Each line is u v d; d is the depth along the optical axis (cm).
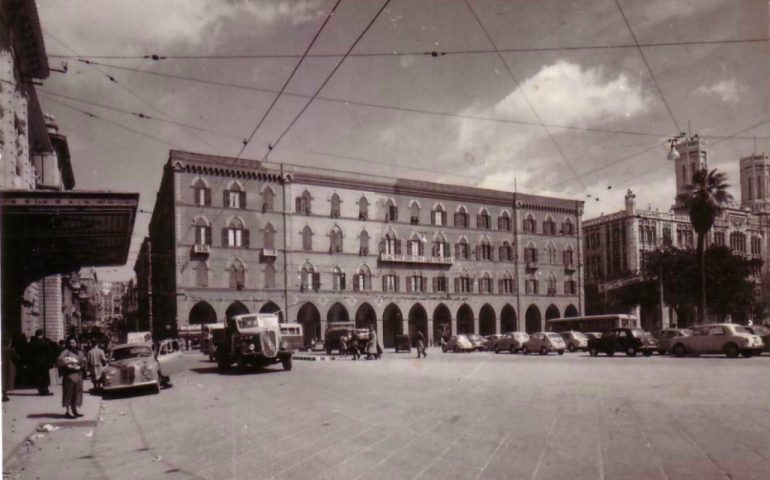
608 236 8112
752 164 5516
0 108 2230
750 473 759
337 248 6412
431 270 6956
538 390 1736
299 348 5028
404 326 6738
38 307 3966
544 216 7831
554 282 7781
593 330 5375
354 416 1324
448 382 2055
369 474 806
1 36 2197
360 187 6612
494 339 5103
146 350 2205
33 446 1141
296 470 845
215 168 5841
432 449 949
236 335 2853
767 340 3434
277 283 6044
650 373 2219
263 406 1566
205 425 1310
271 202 6103
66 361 1482
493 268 7362
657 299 6119
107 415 1587
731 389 1639
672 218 8031
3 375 1817
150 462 954
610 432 1050
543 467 812
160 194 6588
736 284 5716
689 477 749
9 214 1889
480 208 7375
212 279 5731
